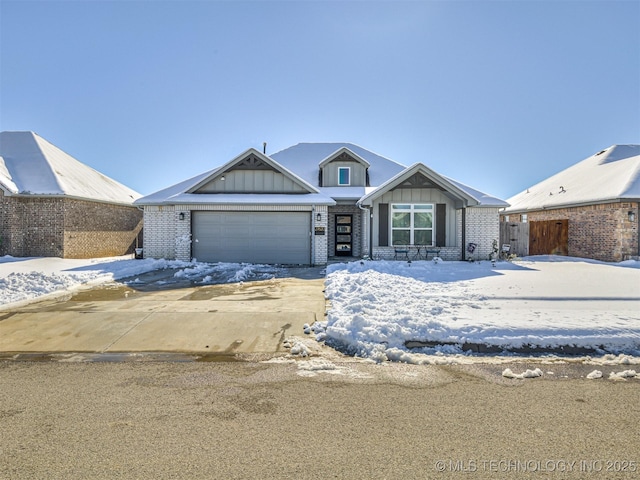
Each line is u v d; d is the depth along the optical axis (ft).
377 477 8.91
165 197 58.49
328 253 62.39
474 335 18.83
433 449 10.11
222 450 10.02
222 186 55.93
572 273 39.40
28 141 67.87
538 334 18.76
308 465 9.36
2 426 11.27
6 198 55.77
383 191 52.01
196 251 54.24
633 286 30.78
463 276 36.96
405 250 54.24
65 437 10.65
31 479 8.80
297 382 14.65
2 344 19.08
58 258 54.49
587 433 10.96
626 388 14.15
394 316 21.08
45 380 14.80
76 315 24.06
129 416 11.89
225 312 24.77
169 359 17.20
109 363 16.69
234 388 14.07
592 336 18.48
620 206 53.52
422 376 15.30
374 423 11.49
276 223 54.13
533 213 73.20
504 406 12.65
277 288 33.94
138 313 24.54
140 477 8.87
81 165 75.05
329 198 54.49
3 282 32.63
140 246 78.89
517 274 38.50
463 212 53.88
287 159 75.05
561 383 14.62
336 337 19.51
